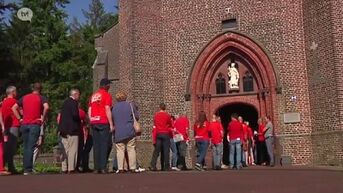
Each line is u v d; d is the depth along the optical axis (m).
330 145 21.92
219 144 18.56
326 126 22.33
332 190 8.68
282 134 23.75
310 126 23.34
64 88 46.97
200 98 25.31
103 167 12.79
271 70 24.28
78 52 48.91
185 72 25.56
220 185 9.23
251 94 24.98
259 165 22.75
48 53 45.75
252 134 23.84
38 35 46.59
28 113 12.92
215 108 25.47
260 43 24.55
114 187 8.77
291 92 23.86
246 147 21.92
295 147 23.42
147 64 25.23
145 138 24.50
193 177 10.80
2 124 13.22
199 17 25.67
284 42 24.22
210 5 25.58
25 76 42.59
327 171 13.67
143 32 25.34
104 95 12.97
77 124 13.50
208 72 25.52
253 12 24.89
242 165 20.30
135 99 24.62
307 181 10.16
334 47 21.89
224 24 25.30
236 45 25.00
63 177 10.71
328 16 22.22
